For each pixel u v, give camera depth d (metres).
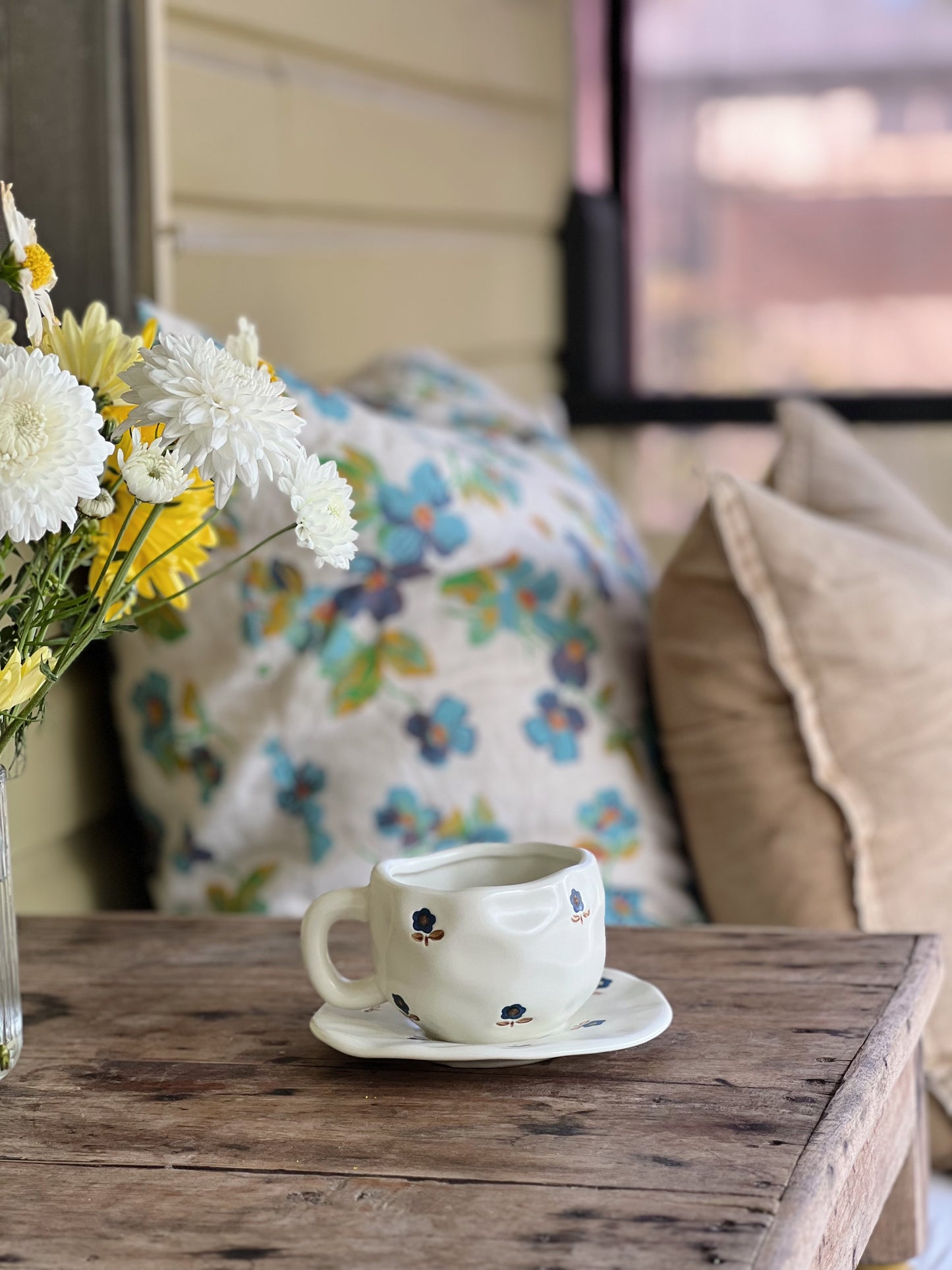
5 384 0.52
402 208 2.09
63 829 1.17
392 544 1.14
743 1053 0.65
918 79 2.80
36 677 0.59
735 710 1.14
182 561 0.68
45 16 1.16
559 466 1.44
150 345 0.65
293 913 1.10
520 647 1.18
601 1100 0.61
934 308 2.85
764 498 1.14
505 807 1.14
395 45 2.04
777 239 2.91
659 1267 0.47
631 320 3.00
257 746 1.12
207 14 1.48
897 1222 0.80
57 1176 0.55
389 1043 0.64
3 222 0.98
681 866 1.20
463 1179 0.54
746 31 2.87
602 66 2.93
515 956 0.62
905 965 0.78
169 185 1.41
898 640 1.10
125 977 0.80
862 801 1.10
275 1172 0.55
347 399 1.19
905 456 2.42
